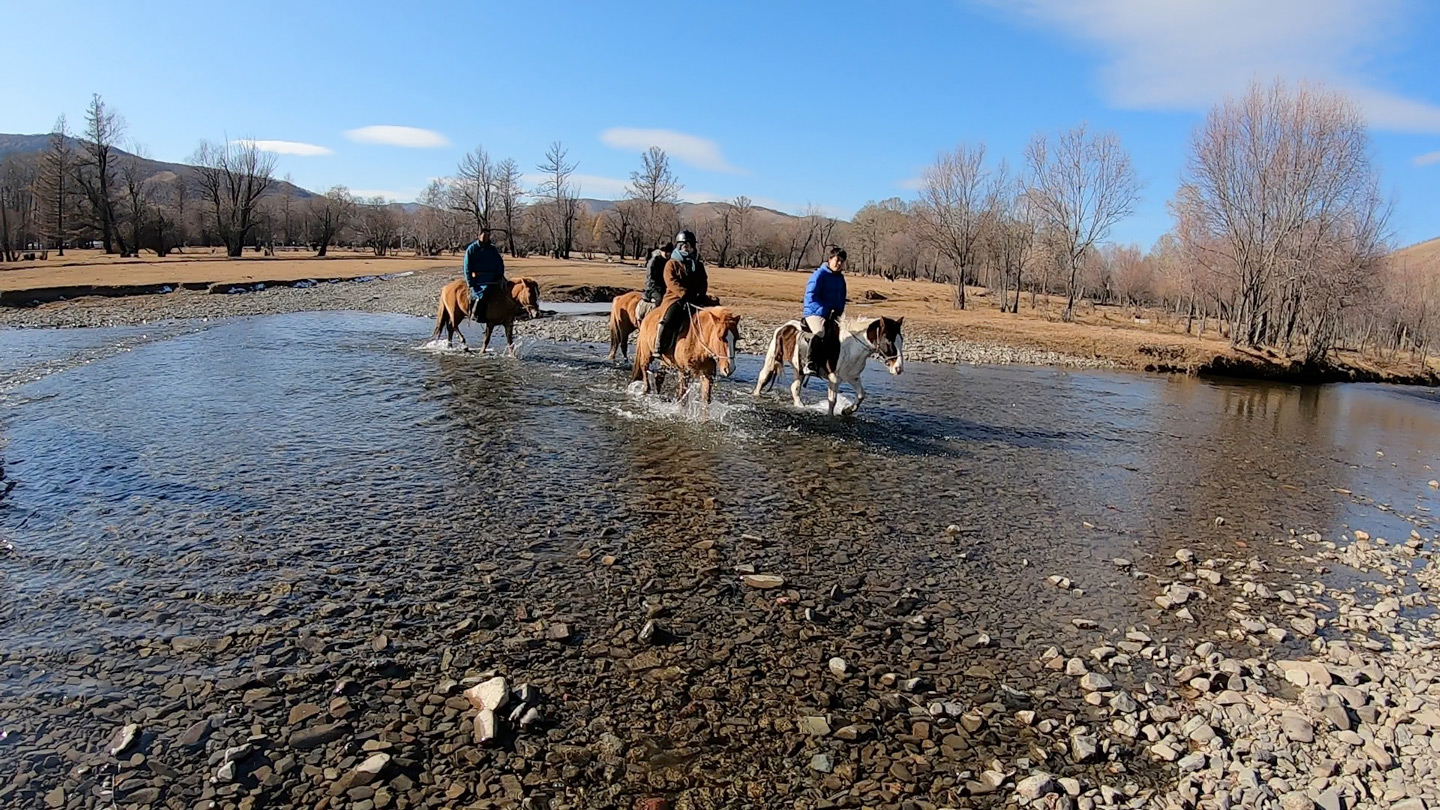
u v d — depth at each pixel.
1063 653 6.14
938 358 27.56
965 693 5.46
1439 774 4.76
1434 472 14.41
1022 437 14.20
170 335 22.44
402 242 137.75
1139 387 24.27
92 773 4.12
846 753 4.70
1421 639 6.78
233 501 8.34
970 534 8.74
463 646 5.64
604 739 4.68
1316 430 18.52
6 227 69.12
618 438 11.92
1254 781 4.61
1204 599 7.42
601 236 128.62
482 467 10.03
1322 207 37.59
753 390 17.00
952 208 58.19
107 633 5.55
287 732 4.56
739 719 4.98
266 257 87.06
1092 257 100.88
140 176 97.31
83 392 13.66
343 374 16.20
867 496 9.86
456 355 19.56
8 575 6.39
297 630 5.72
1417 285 60.75
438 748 4.51
